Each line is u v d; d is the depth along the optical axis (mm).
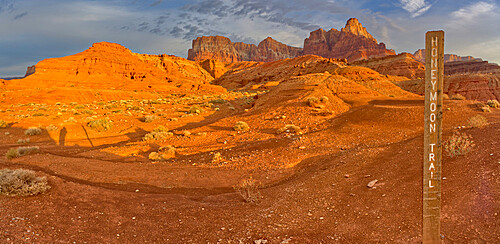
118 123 31953
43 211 7801
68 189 9797
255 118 30453
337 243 5922
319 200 8625
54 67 92750
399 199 7477
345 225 6688
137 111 44250
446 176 8148
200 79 183875
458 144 10602
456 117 21125
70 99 65938
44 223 7043
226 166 14625
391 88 45562
